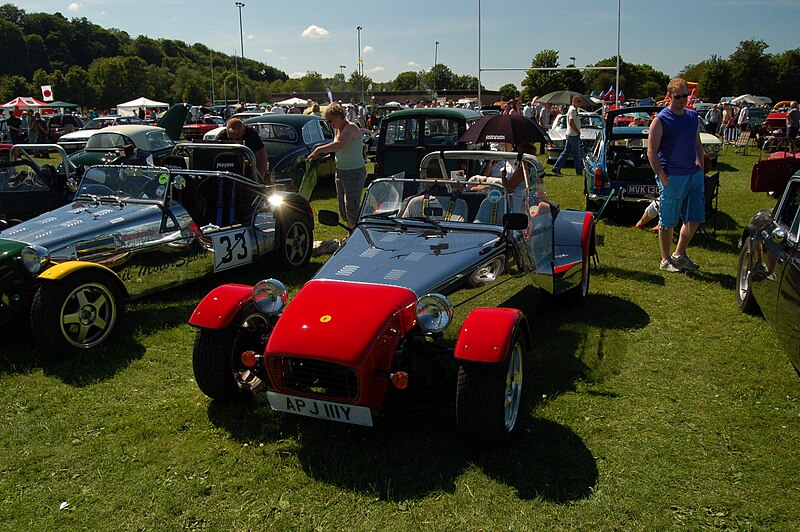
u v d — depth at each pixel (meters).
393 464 3.63
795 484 3.41
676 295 6.71
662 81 101.62
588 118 19.86
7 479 3.60
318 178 14.93
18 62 109.19
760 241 5.61
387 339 3.59
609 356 5.09
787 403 4.32
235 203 7.34
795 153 13.09
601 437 3.90
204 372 4.14
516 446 3.78
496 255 4.57
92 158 14.30
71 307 5.21
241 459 3.73
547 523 3.12
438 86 108.69
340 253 4.50
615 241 9.18
